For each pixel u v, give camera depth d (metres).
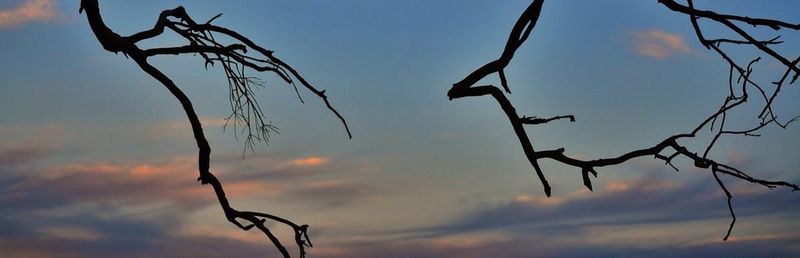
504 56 7.60
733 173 7.58
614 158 7.54
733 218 7.64
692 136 7.57
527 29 7.55
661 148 7.54
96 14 7.97
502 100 7.59
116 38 8.09
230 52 8.32
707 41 7.86
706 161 7.62
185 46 8.29
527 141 7.58
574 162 7.57
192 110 8.26
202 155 8.29
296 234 8.30
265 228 8.30
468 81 7.67
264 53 8.37
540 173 7.65
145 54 8.21
